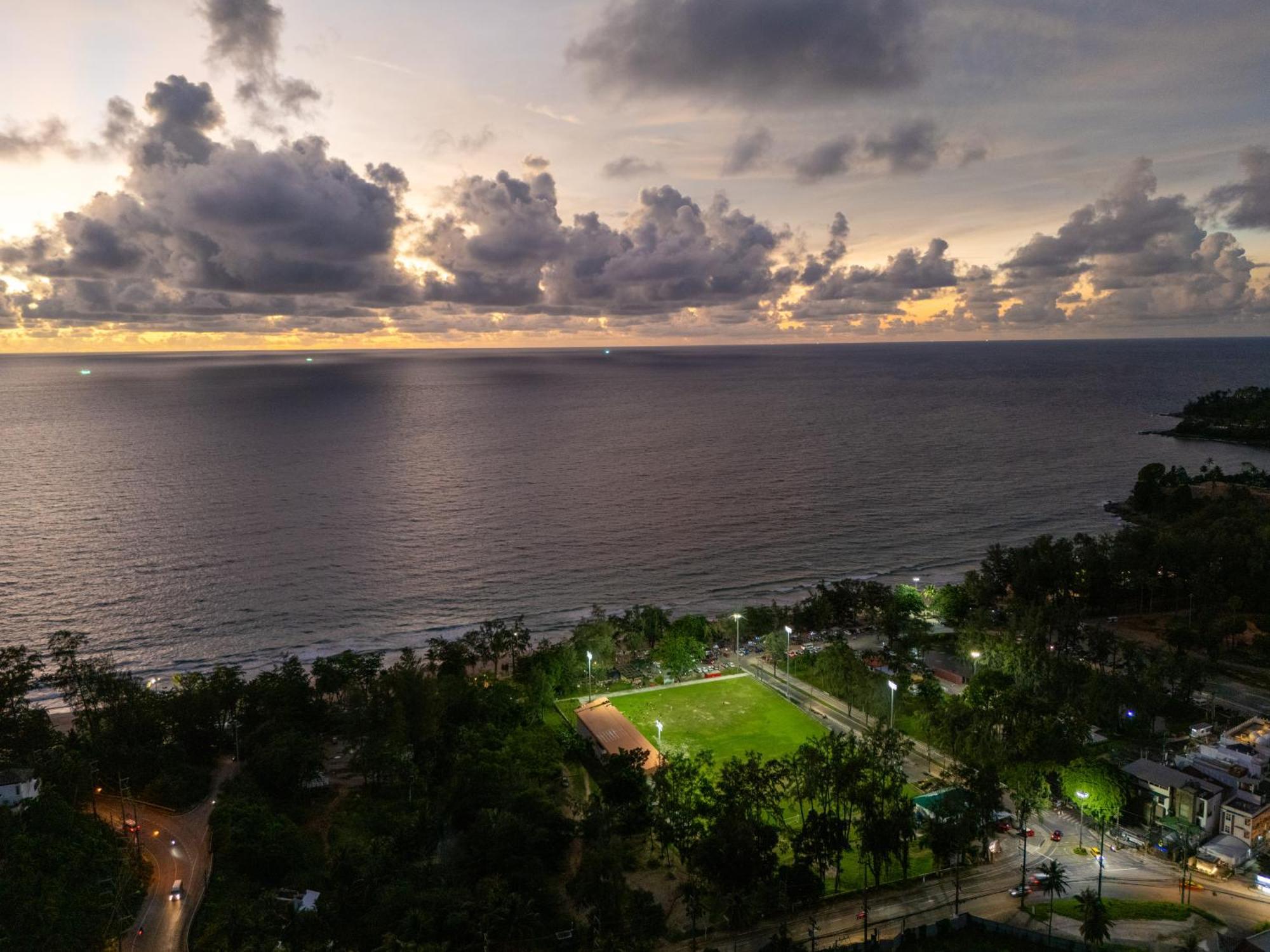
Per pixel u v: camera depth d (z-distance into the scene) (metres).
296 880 101.50
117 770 124.88
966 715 129.75
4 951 79.38
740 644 186.25
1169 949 86.69
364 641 192.00
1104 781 112.12
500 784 114.38
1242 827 109.06
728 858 95.38
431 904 91.50
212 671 173.88
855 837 113.00
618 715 144.50
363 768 126.00
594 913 91.38
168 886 100.19
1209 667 161.12
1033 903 97.75
